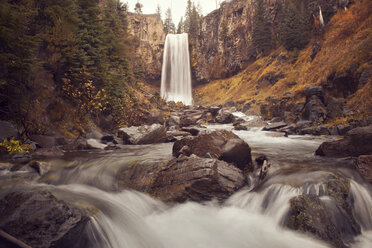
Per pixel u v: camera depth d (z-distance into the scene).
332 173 6.67
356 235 5.41
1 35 10.42
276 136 20.06
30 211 4.27
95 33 20.67
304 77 39.03
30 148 10.58
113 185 7.69
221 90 73.69
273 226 5.62
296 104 28.64
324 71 32.94
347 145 9.09
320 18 41.72
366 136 8.67
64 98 16.34
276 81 48.41
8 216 4.13
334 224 5.27
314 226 5.00
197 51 88.56
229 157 8.50
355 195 6.14
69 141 13.76
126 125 21.83
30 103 12.63
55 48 15.33
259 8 65.12
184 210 6.51
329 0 45.53
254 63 64.50
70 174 7.88
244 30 75.25
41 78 14.41
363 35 30.41
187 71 86.94
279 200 6.05
